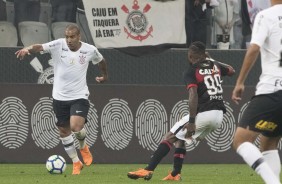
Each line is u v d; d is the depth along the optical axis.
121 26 50.03
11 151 48.25
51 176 38.97
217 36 51.44
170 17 50.44
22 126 48.28
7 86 48.12
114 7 49.88
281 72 25.42
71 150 40.50
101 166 47.12
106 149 48.97
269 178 24.69
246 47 51.75
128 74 50.44
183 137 36.16
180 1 50.38
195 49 36.22
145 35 50.25
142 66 50.53
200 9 50.91
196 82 35.97
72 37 39.84
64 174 40.38
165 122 49.44
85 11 49.62
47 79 49.62
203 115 36.16
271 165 27.20
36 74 49.59
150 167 36.12
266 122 25.58
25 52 39.50
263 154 27.42
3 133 48.12
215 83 36.38
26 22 49.94
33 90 48.34
